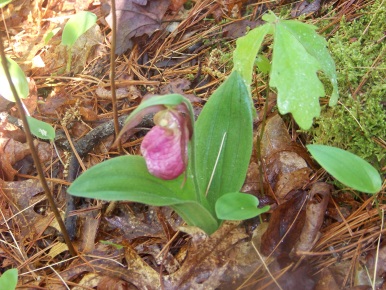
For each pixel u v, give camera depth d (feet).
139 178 1.19
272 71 1.16
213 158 1.36
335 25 1.88
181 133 1.11
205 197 1.34
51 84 2.04
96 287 1.41
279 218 1.40
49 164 1.78
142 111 1.07
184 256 1.42
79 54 2.12
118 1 2.12
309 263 1.34
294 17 2.00
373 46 1.66
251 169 1.58
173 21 2.17
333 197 1.51
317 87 1.15
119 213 1.60
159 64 2.06
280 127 1.66
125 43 2.09
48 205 1.68
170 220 1.54
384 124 1.49
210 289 1.34
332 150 1.09
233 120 1.34
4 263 1.50
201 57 2.05
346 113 1.55
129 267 1.42
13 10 2.32
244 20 2.08
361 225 1.41
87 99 1.96
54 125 1.87
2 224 1.60
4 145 1.75
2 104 1.91
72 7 2.36
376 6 1.78
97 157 1.76
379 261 1.30
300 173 1.53
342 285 1.29
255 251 1.37
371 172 1.08
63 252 1.55
